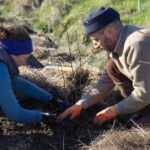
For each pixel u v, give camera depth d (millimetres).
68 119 3613
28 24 11039
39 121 3529
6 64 3287
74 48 7520
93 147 3230
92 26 3195
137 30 3223
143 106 3361
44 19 12672
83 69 4445
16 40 3279
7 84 3258
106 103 3969
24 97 3979
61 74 4383
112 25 3191
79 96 4105
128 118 3756
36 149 3395
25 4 13992
